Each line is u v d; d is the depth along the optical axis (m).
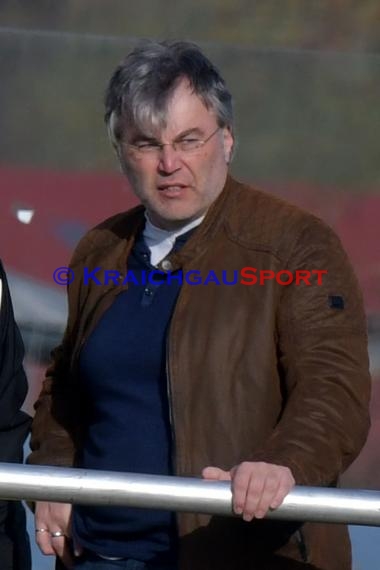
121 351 10.58
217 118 10.43
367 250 14.51
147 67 10.35
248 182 15.05
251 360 10.14
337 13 16.06
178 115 10.23
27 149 15.05
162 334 10.48
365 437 10.02
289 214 10.50
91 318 10.88
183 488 8.84
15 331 11.48
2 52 15.34
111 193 14.88
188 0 16.14
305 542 10.16
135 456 10.43
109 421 10.62
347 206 14.88
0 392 11.35
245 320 10.20
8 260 14.06
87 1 16.03
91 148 15.04
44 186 14.80
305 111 15.51
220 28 15.99
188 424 10.12
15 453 11.43
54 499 8.86
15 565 11.58
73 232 14.45
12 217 14.49
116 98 10.45
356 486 13.29
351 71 15.66
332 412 9.76
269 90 15.54
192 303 10.32
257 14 16.09
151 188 10.45
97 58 15.48
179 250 10.61
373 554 13.01
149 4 15.94
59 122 15.21
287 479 8.96
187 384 10.16
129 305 10.73
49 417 11.39
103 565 10.64
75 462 11.15
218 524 10.10
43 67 15.60
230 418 10.10
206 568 10.10
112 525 10.59
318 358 9.99
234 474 8.98
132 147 10.42
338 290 10.20
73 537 10.92
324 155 15.12
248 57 15.59
